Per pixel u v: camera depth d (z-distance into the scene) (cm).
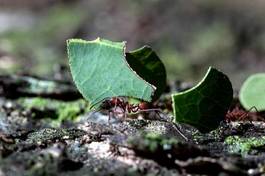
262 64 71
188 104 19
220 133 20
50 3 101
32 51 77
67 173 18
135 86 19
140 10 87
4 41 82
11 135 20
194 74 70
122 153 19
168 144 18
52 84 26
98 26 88
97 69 19
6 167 18
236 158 19
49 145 19
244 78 68
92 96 19
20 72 29
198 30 79
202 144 19
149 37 82
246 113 22
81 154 19
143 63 20
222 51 74
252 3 81
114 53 19
